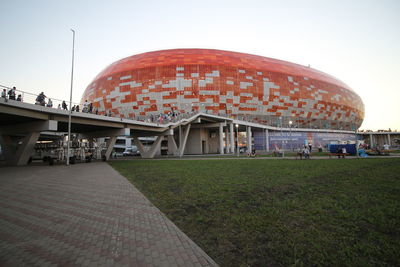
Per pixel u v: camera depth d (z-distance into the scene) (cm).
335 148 3103
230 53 6875
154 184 1058
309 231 437
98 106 6372
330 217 512
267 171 1375
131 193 884
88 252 381
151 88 5825
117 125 3147
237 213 567
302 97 6831
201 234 447
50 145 4097
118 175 1475
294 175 1171
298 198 695
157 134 4094
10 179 1348
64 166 2295
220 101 5844
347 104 7938
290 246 377
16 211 661
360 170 1291
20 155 2444
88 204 728
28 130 2470
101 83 6488
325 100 7300
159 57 6316
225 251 370
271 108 6391
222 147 4862
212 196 756
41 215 616
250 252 362
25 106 2069
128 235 455
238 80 6069
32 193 920
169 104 5747
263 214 550
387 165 1516
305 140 6247
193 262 337
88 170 1853
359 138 8138
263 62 6950
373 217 499
